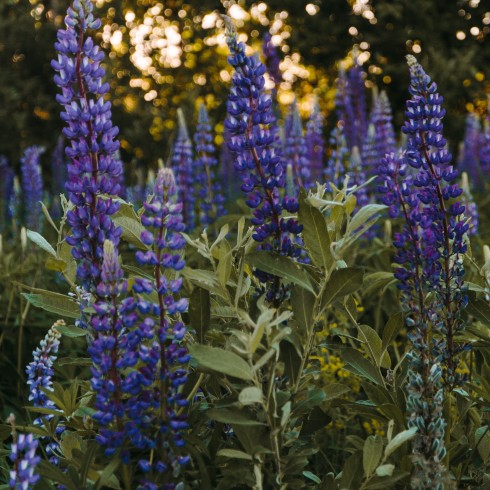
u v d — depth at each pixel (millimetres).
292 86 22484
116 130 2674
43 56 20000
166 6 23203
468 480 2994
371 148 8555
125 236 2850
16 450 2283
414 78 3291
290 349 2686
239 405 2438
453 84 20250
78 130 2637
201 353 2332
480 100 20766
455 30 22172
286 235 2869
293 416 2613
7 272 5930
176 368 2682
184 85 22641
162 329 2449
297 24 22859
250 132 2830
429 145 3283
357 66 10875
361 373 2953
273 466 2621
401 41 21750
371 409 2971
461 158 13219
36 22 20203
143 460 2441
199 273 2574
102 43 20719
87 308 2547
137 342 2473
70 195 2602
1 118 18938
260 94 2832
